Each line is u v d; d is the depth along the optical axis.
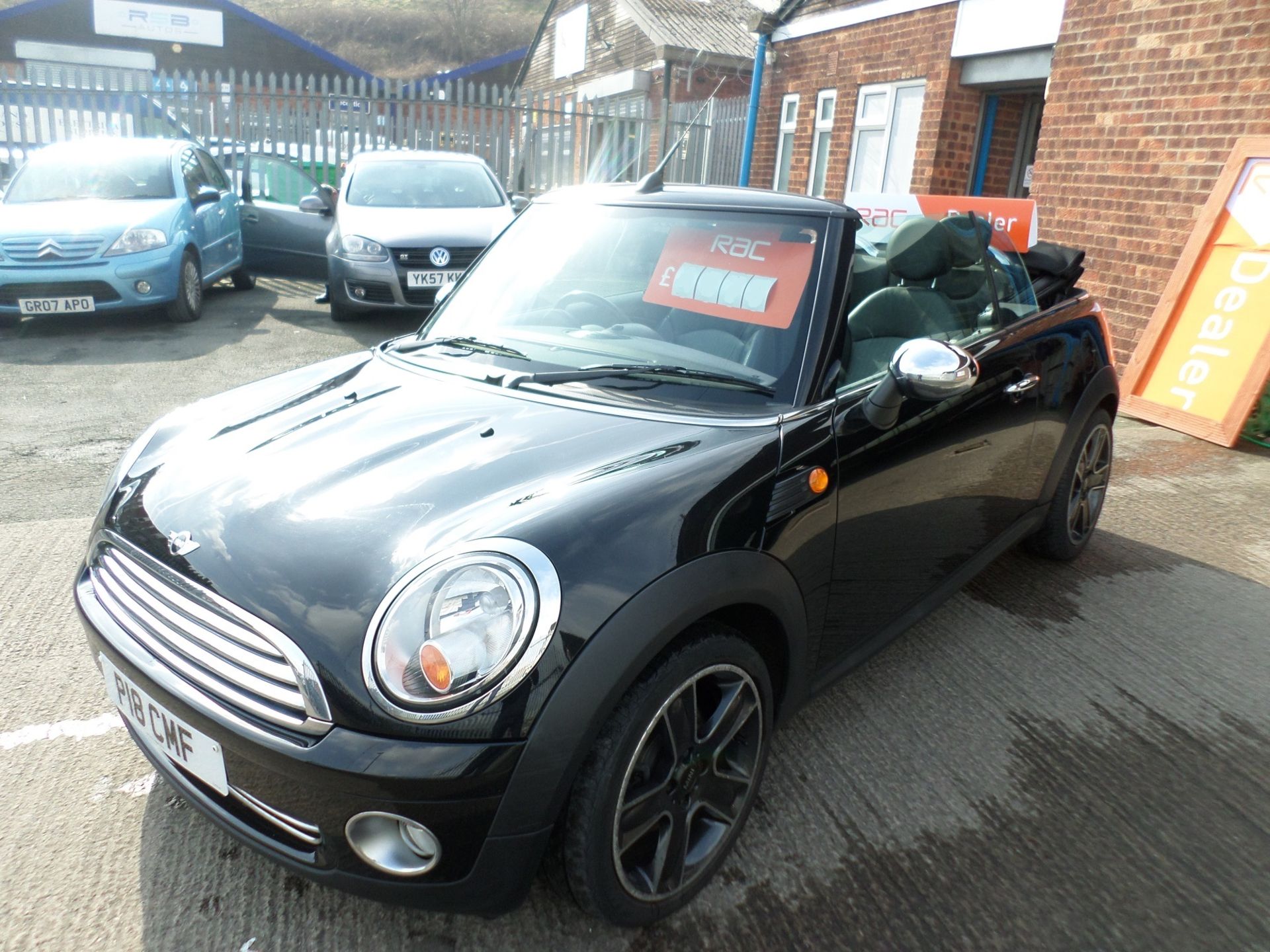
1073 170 7.27
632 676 1.64
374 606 1.61
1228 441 5.57
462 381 2.45
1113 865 2.19
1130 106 6.77
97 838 2.13
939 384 2.02
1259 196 5.73
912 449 2.41
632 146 13.86
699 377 2.31
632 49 17.62
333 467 1.99
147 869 2.05
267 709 1.61
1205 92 6.25
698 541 1.79
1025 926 1.99
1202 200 6.30
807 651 2.17
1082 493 3.76
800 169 11.34
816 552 2.10
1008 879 2.12
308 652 1.59
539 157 13.50
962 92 8.88
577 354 2.51
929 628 3.31
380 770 1.52
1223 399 5.68
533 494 1.80
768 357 2.31
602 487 1.81
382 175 8.95
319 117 12.80
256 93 12.65
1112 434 3.87
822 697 2.84
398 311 9.23
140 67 31.33
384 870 1.61
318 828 1.61
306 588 1.67
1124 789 2.47
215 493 1.96
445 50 61.97
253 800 1.68
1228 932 2.00
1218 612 3.50
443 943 1.89
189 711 1.69
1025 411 3.05
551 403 2.25
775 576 1.95
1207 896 2.10
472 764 1.53
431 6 65.75
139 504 2.03
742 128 12.62
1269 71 5.84
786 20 11.34
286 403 2.42
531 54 24.52
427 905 1.64
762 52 11.46
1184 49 6.35
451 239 7.90
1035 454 3.24
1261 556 4.05
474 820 1.56
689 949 1.89
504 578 1.59
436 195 8.77
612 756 1.66
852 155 10.31
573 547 1.66
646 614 1.66
